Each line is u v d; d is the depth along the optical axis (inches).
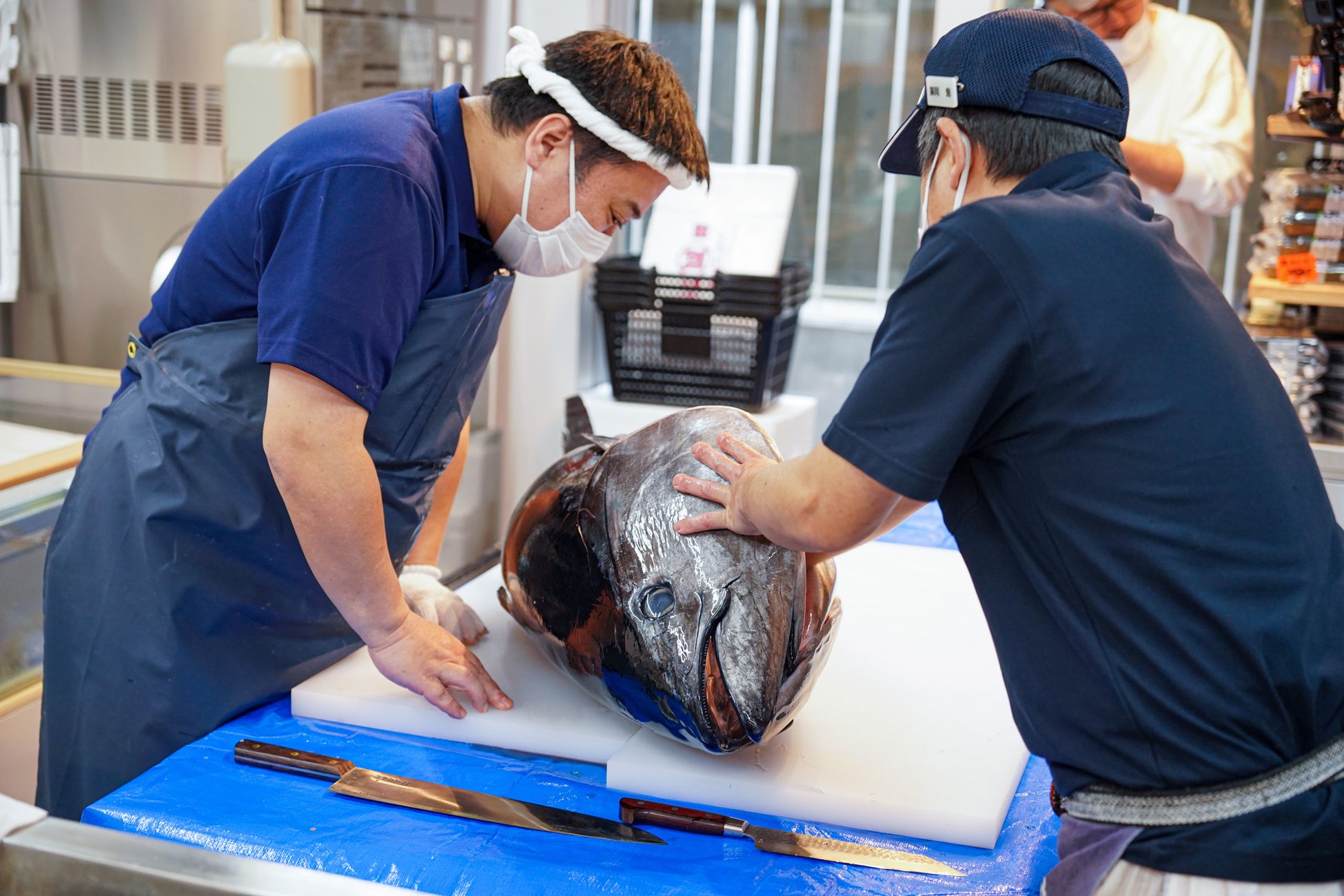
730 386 121.6
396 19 104.9
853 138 151.2
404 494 61.9
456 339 59.4
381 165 53.1
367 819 49.8
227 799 51.4
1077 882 42.1
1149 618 40.1
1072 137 44.8
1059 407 40.5
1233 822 39.5
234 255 57.6
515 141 58.6
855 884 46.5
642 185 60.1
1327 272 104.3
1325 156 108.8
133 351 63.3
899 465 41.3
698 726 50.4
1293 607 40.1
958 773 54.2
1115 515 40.2
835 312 151.0
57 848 39.8
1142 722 40.4
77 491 62.7
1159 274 41.5
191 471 58.7
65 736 63.9
